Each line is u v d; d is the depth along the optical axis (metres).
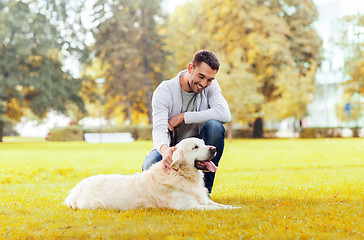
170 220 3.82
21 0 38.12
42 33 38.44
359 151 16.64
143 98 46.38
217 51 34.50
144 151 19.25
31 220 4.06
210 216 3.92
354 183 6.75
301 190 5.97
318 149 18.73
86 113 42.75
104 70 45.50
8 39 37.72
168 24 44.47
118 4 44.44
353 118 47.44
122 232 3.40
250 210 4.31
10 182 8.12
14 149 21.91
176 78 5.12
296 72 38.09
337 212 4.02
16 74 37.34
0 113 38.19
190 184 4.53
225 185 7.01
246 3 37.84
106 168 10.58
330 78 52.59
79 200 4.72
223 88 31.55
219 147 5.17
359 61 35.38
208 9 39.66
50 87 38.59
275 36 37.97
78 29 41.41
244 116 32.31
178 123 4.98
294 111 37.62
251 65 39.50
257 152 16.91
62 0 40.03
